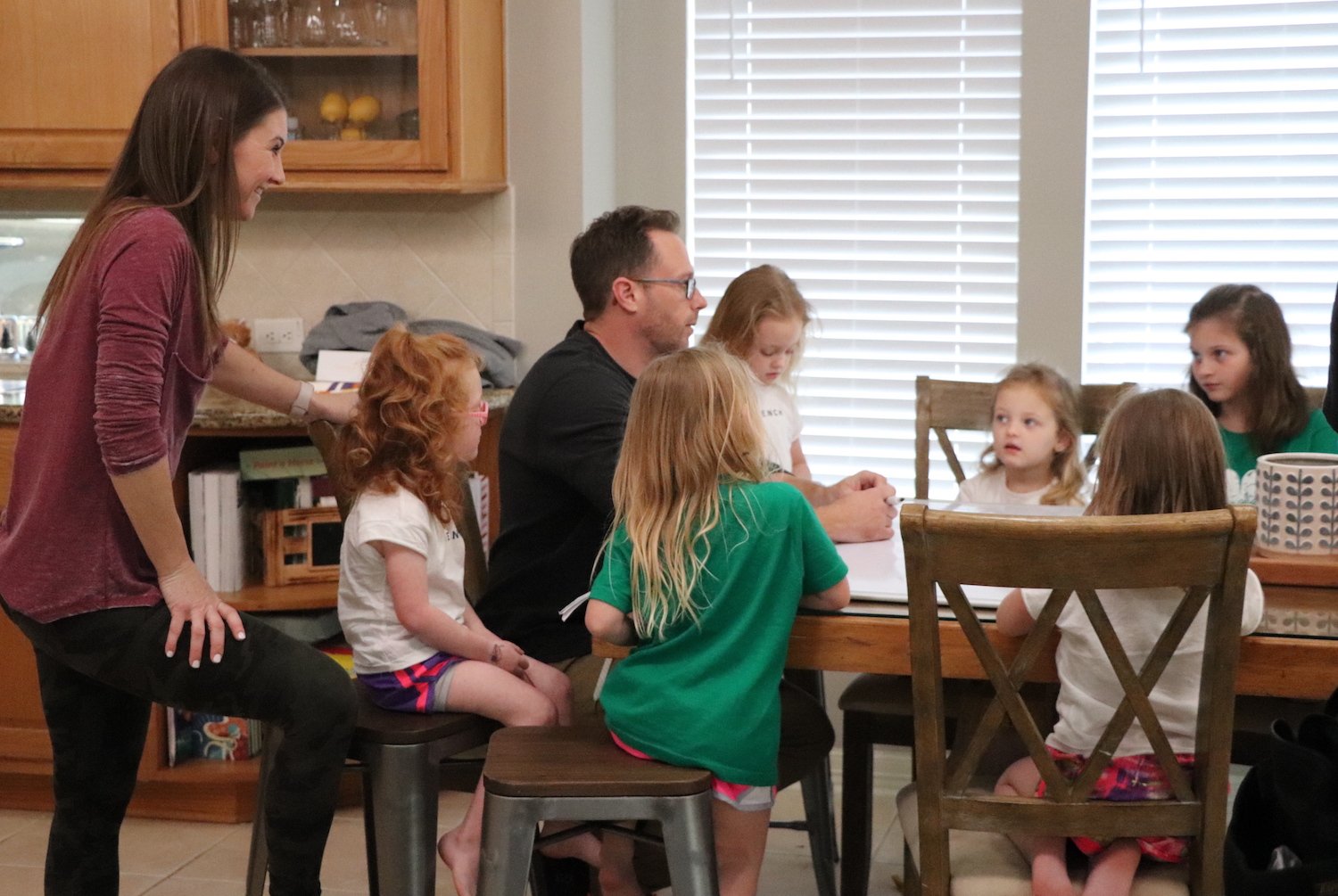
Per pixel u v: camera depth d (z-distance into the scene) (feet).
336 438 7.59
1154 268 10.67
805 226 11.22
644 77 11.37
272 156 6.50
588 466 7.30
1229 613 5.08
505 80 11.00
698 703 6.05
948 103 10.81
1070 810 5.38
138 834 10.06
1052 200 10.64
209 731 10.34
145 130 6.22
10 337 12.03
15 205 11.92
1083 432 9.25
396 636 7.17
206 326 6.36
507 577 7.80
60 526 6.12
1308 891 5.55
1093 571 5.06
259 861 7.13
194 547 10.06
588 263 7.78
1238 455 8.54
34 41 10.61
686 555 6.04
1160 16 10.39
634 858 6.97
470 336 10.91
